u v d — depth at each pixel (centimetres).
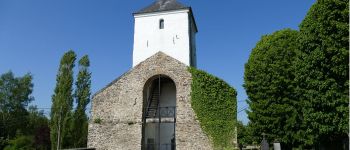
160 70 2412
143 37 3183
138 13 3244
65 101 3188
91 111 2422
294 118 1966
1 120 4753
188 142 2247
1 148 3375
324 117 1584
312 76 1659
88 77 3381
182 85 2356
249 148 2597
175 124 2298
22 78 5162
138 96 2395
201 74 2342
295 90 1859
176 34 3134
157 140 2692
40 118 5081
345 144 1692
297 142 1978
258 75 2134
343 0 1580
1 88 4981
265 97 2084
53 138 3095
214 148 2212
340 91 1558
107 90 2448
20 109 5028
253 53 2238
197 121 2275
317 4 1692
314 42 1667
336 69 1560
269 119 2031
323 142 1812
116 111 2394
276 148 1777
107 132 2361
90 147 2348
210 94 2305
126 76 2455
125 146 2309
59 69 3297
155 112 2611
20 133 4159
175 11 3189
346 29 1541
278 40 2150
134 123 2345
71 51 3353
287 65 2078
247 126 2227
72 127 3120
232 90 2331
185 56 3070
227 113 2283
